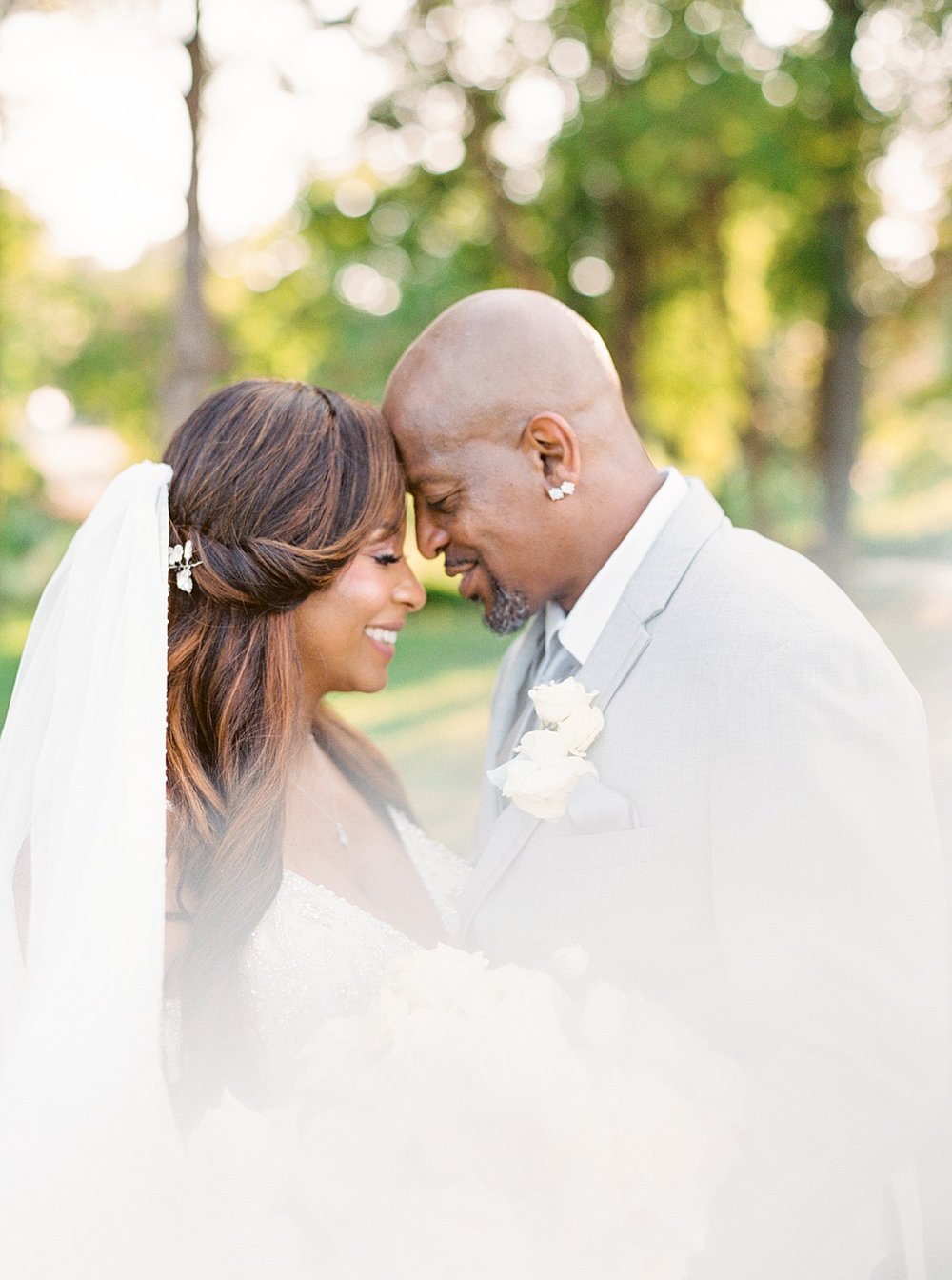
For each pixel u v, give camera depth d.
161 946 1.64
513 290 2.07
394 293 16.45
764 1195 1.49
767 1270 1.47
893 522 24.19
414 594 2.22
